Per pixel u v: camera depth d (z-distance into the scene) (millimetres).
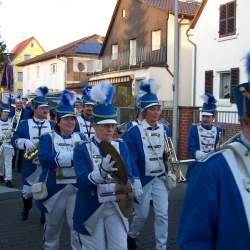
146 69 28922
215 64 21984
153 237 7199
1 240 7020
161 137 6418
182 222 2387
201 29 22875
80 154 4539
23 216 8211
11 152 11578
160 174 6301
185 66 28359
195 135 8555
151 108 6379
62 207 5613
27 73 58000
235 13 20688
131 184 4637
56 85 49375
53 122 8445
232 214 2268
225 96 21703
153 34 31219
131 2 33625
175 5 15906
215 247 2301
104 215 4469
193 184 2377
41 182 5652
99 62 36562
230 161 2342
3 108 12953
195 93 23328
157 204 6211
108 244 4508
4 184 11844
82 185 4367
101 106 4570
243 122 2363
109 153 4203
